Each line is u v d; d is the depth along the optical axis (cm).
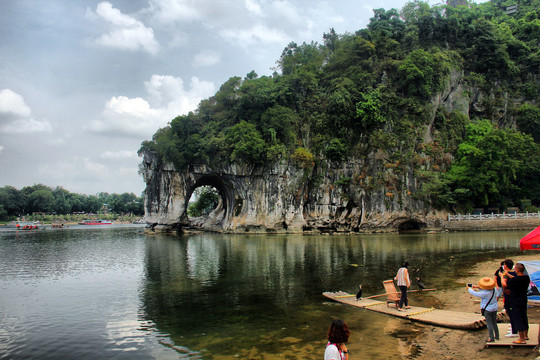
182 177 7019
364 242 4131
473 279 1991
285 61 8081
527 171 5747
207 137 6562
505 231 4878
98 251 3941
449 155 5959
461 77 6725
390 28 6912
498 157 5447
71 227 10894
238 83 7494
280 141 6244
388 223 5512
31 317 1530
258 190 6322
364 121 5844
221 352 1098
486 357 941
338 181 5941
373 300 1647
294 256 3098
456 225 5391
